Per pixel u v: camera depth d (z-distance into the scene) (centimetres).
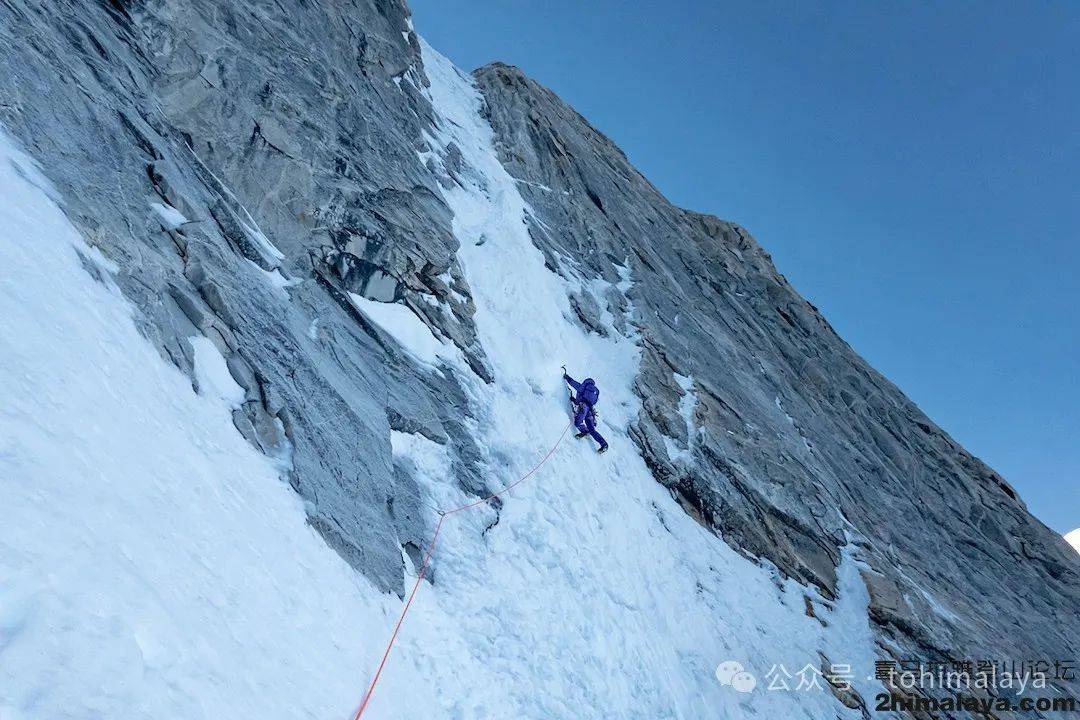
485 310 1368
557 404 1311
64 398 405
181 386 582
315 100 1198
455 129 1933
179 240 716
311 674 452
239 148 967
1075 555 2847
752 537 1453
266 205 971
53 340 438
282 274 898
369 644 567
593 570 995
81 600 295
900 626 1486
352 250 1076
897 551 1858
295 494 627
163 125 846
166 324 618
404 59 1811
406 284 1152
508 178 1945
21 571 278
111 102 748
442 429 976
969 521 2516
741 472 1566
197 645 350
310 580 546
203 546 436
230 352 678
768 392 2125
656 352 1741
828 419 2380
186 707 307
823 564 1528
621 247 2141
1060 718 1549
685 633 1054
